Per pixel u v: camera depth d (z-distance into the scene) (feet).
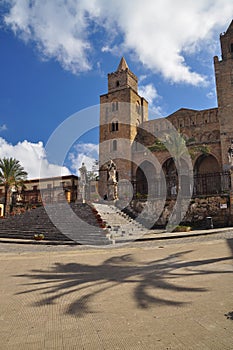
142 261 31.19
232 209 71.36
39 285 21.27
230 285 19.04
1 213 116.57
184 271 24.43
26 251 43.65
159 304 15.76
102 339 11.51
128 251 40.04
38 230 63.67
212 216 73.97
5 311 15.35
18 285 21.44
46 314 14.75
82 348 10.77
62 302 16.81
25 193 120.47
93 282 21.76
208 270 24.30
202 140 136.98
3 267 29.99
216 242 42.93
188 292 17.84
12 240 57.67
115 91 157.07
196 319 13.26
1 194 147.64
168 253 35.88
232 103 126.41
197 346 10.59
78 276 24.29
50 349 10.77
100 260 33.19
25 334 12.25
